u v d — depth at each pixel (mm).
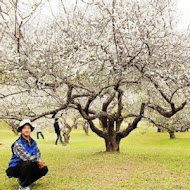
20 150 8242
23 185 8281
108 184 8984
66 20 10938
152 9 10336
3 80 11344
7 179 9859
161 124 17328
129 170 10859
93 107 18734
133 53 10844
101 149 19266
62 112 16141
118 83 11891
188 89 12227
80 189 8484
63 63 10180
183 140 32562
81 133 41469
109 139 15641
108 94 15180
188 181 9250
